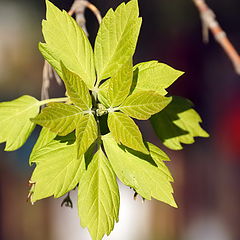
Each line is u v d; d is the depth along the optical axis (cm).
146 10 205
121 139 60
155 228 177
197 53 209
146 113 61
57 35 63
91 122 60
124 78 61
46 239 177
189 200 190
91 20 151
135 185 61
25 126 65
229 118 204
